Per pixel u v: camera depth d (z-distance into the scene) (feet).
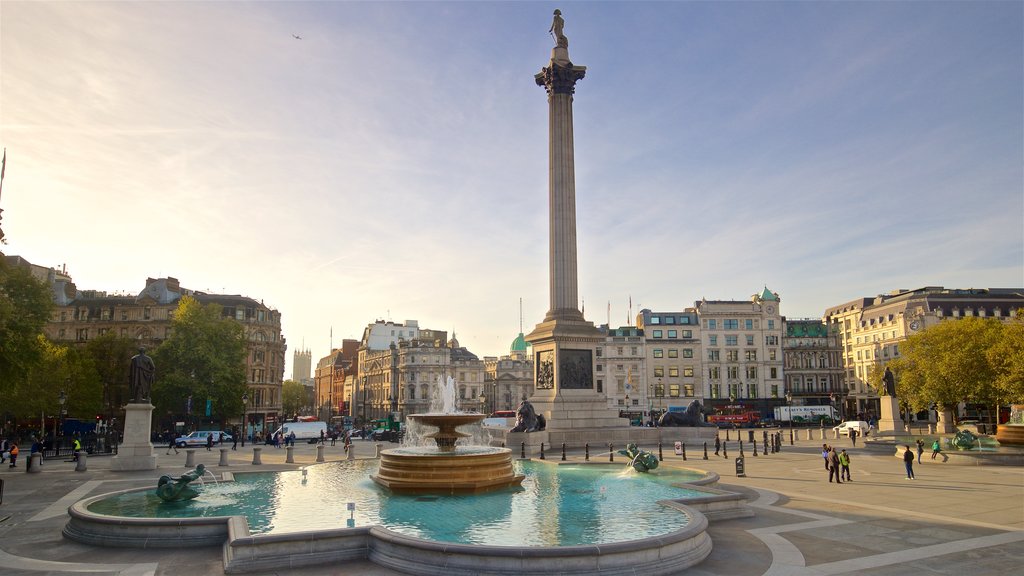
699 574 50.78
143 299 349.41
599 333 186.29
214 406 284.61
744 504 78.02
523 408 171.53
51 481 112.88
